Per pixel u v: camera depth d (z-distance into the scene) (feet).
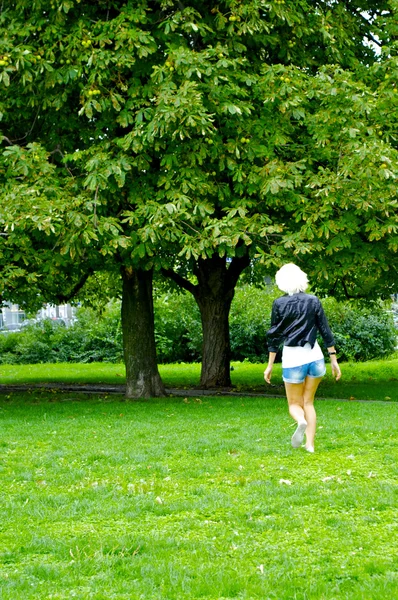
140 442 29.35
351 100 38.91
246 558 14.75
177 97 35.73
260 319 90.02
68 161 43.57
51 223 36.29
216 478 22.08
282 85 39.01
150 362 51.60
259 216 38.63
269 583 13.23
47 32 39.52
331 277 42.93
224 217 38.50
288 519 17.25
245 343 90.12
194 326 92.02
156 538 16.07
